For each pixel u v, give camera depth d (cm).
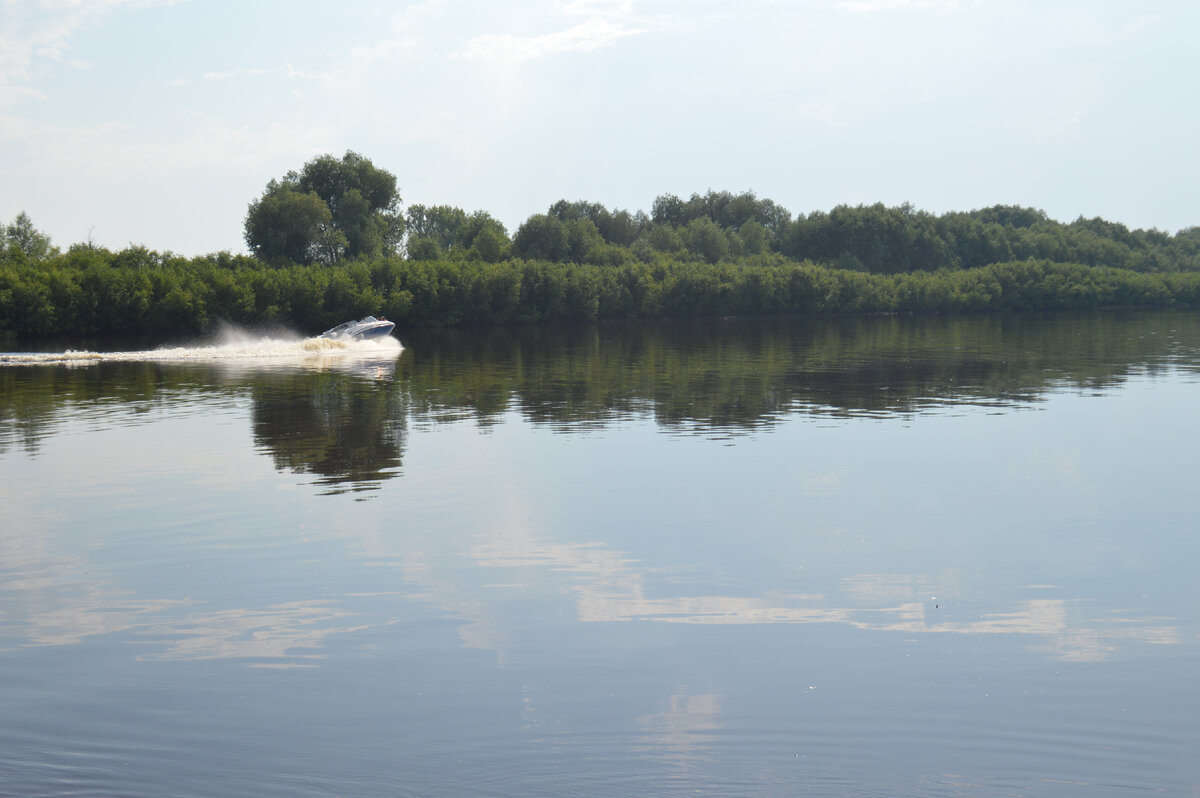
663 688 1149
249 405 3581
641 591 1495
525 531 1831
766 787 932
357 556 1677
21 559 1667
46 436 2895
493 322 9944
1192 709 1090
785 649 1267
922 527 1864
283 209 9994
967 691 1139
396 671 1199
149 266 8606
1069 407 3500
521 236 11488
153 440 2827
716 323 10250
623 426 3077
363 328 7138
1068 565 1628
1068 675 1184
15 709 1101
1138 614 1395
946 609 1416
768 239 14788
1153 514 1959
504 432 2964
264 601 1454
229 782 944
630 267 10638
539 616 1387
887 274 13950
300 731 1045
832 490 2173
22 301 7281
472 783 942
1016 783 940
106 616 1395
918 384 4253
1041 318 11094
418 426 3084
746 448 2683
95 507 2017
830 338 7588
